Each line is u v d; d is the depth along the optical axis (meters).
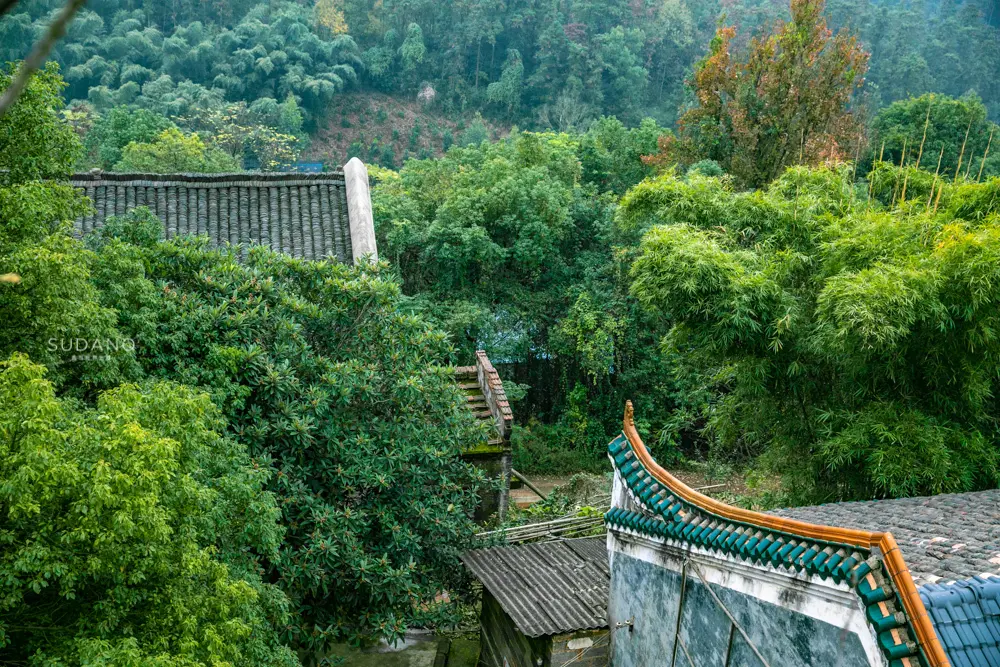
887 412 10.59
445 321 23.91
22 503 5.50
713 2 85.06
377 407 11.78
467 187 26.42
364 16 77.56
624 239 25.23
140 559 5.99
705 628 7.84
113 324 8.33
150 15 70.06
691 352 12.48
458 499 12.05
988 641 5.63
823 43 24.75
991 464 10.52
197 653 6.20
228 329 10.46
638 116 72.88
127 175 15.86
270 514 8.09
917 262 9.98
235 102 64.94
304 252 15.42
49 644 5.93
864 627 5.83
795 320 10.95
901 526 7.96
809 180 13.09
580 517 14.92
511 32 76.31
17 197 7.61
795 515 8.68
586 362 24.23
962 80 80.38
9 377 5.95
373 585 10.40
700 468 24.62
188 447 6.80
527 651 10.73
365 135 72.50
